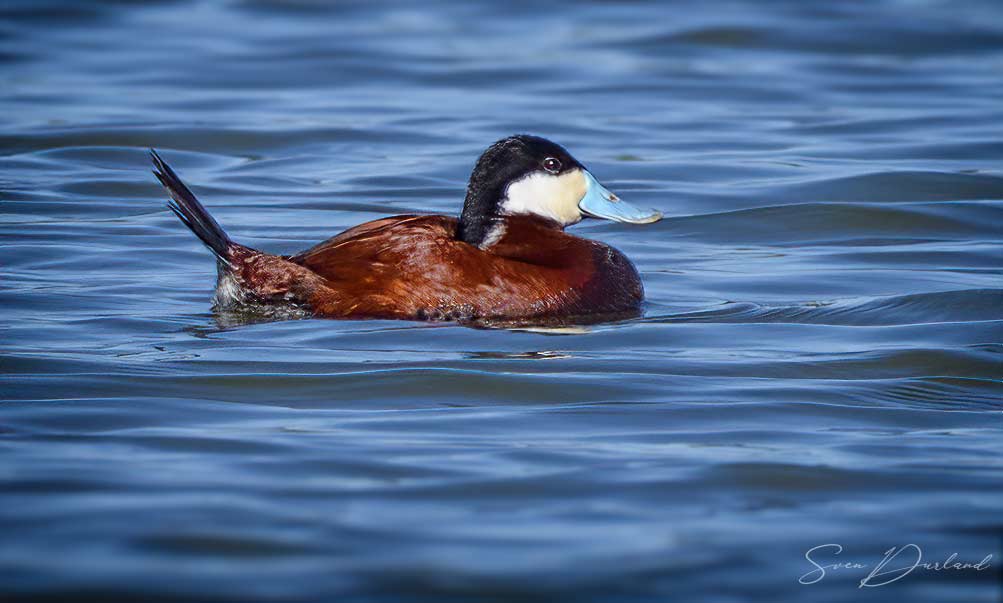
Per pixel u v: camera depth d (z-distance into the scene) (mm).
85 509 7094
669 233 15625
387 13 32531
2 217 15625
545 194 12289
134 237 14758
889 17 30984
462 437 8453
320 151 20016
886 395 9523
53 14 31031
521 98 24016
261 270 11477
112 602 6078
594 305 11766
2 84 24531
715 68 26609
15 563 6438
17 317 11422
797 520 7113
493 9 32938
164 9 32312
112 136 20406
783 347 10750
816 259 14227
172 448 8109
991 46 28422
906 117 22172
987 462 8008
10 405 8953
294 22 31297
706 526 7020
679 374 9961
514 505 7270
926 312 11750
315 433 8477
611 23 31031
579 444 8336
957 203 16516
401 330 11008
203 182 18016
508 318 11391
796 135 21047
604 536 6875
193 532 6820
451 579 6359
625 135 21062
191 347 10516
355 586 6270
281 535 6812
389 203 16875
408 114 22531
